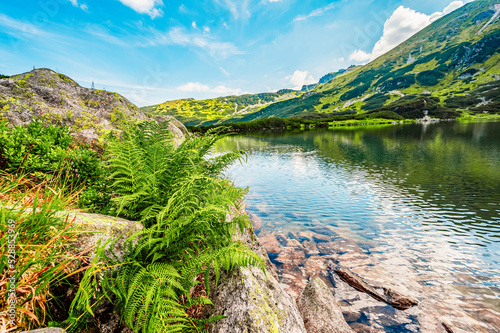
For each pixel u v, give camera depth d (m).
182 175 3.19
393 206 11.96
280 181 17.73
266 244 7.79
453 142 39.56
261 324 2.35
